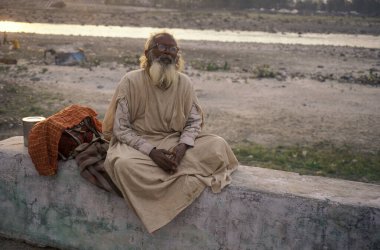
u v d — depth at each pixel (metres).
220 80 14.69
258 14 75.81
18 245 3.79
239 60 20.30
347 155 7.68
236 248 3.24
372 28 63.53
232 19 58.31
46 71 14.59
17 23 39.66
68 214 3.61
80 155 3.47
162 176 3.23
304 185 3.30
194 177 3.23
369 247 2.98
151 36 3.42
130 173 3.19
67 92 11.63
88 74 14.49
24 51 19.41
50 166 3.52
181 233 3.33
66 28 37.25
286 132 9.03
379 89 14.70
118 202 3.42
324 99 12.57
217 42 28.50
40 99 10.70
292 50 26.00
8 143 3.95
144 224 3.14
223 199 3.20
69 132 3.60
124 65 16.67
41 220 3.72
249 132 8.88
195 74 15.40
